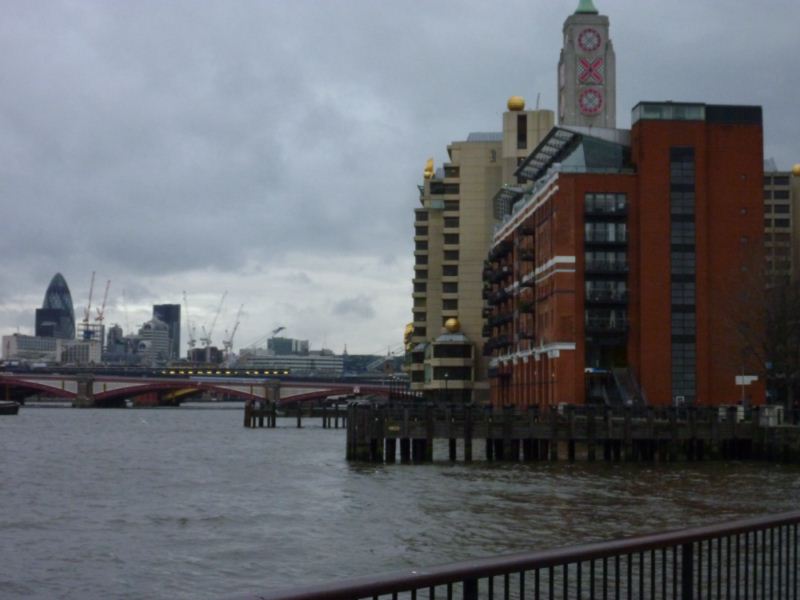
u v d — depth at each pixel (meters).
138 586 33.47
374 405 84.44
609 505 50.56
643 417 83.44
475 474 69.44
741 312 98.56
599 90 122.44
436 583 8.73
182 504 54.53
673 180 102.38
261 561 37.38
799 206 179.50
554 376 102.94
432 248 181.88
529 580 25.98
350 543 40.66
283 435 139.50
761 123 103.12
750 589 20.70
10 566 36.72
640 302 101.56
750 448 82.25
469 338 168.12
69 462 86.38
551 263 105.25
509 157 165.25
